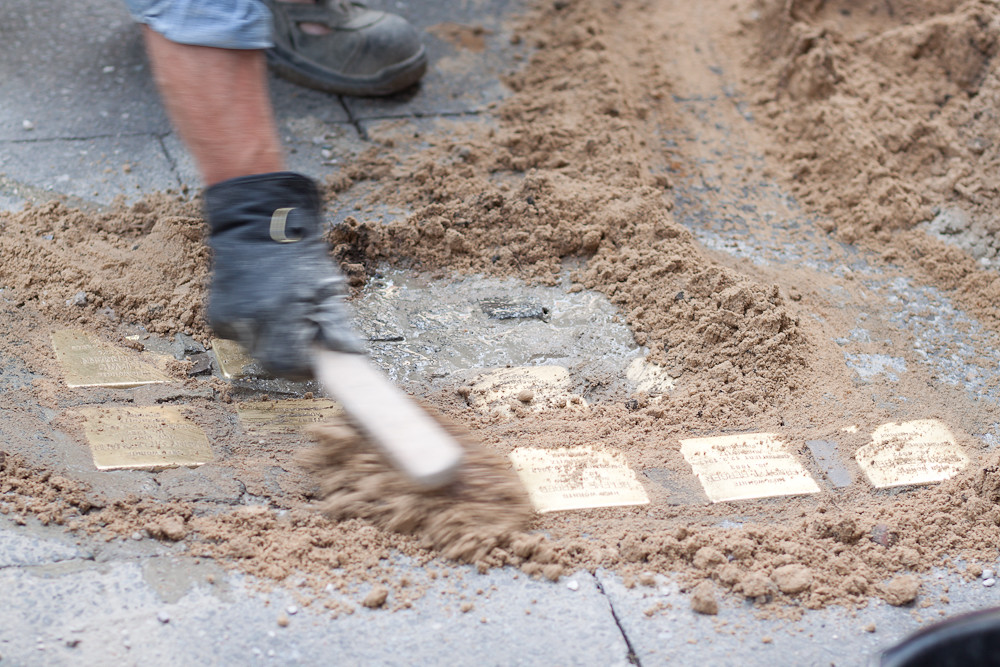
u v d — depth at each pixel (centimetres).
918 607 254
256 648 229
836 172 454
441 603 246
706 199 441
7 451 275
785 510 285
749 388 329
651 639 239
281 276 282
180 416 301
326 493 277
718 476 295
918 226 424
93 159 423
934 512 284
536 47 540
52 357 317
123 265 360
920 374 347
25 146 426
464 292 378
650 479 292
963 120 454
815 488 293
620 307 373
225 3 296
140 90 476
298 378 284
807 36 496
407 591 248
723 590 256
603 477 291
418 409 269
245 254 288
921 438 315
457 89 501
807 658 236
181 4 292
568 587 253
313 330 277
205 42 294
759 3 563
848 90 480
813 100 489
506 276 388
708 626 244
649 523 276
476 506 265
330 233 384
